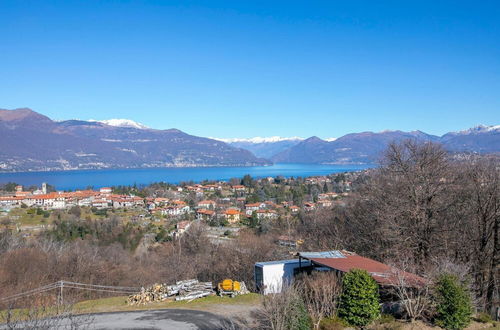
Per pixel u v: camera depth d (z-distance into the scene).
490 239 25.12
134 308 19.84
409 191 26.52
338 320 15.23
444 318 15.37
